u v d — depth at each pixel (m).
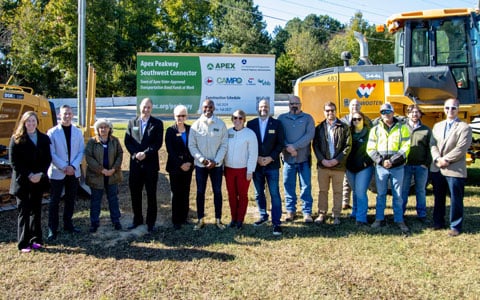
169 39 51.84
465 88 7.54
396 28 8.08
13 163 5.11
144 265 4.86
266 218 6.31
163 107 8.20
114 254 5.18
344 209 7.18
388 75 7.96
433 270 4.68
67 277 4.55
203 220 6.13
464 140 5.55
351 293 4.19
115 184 6.04
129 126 6.00
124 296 4.15
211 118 5.97
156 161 5.99
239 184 6.05
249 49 51.06
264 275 4.57
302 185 6.42
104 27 36.47
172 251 5.27
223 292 4.22
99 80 40.34
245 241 5.60
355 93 8.17
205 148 5.96
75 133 5.83
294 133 6.21
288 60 48.28
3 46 34.16
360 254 5.14
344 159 6.13
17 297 4.12
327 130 6.23
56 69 36.69
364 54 9.13
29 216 5.29
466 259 4.95
